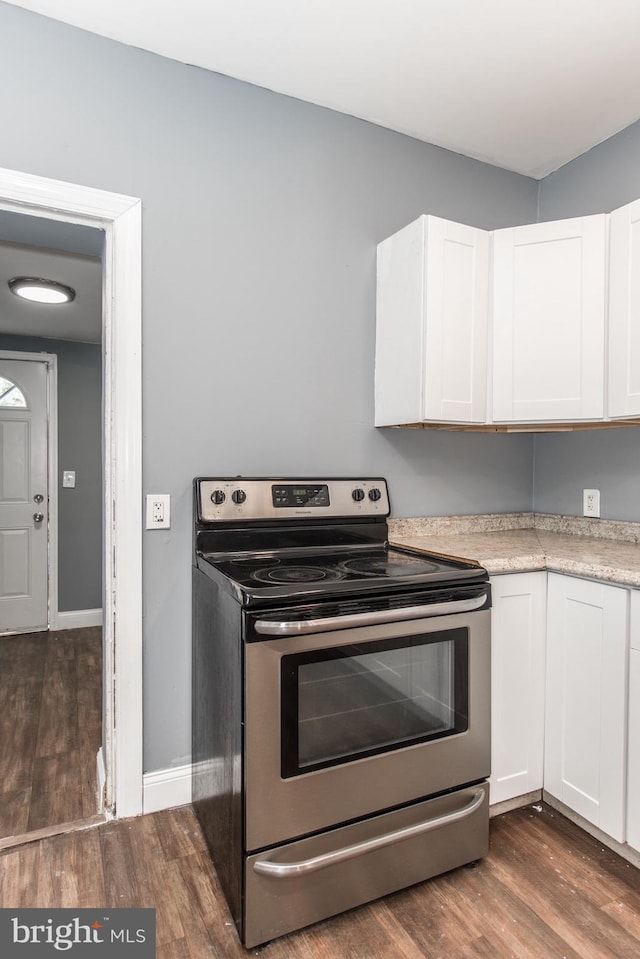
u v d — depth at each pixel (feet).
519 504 8.42
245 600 4.08
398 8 5.19
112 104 5.57
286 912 4.21
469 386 6.42
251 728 4.06
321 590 4.29
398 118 6.92
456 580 4.93
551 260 6.33
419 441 7.49
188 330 5.98
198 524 5.78
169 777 5.90
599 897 4.69
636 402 5.82
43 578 12.89
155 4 5.12
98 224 5.65
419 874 4.75
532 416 6.42
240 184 6.23
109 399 5.71
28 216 5.45
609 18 5.32
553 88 6.35
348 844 4.44
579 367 6.22
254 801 4.09
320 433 6.77
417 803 4.76
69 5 5.15
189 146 5.95
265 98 6.36
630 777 4.91
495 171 8.01
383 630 4.54
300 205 6.59
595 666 5.23
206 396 6.08
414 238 6.29
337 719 4.39
